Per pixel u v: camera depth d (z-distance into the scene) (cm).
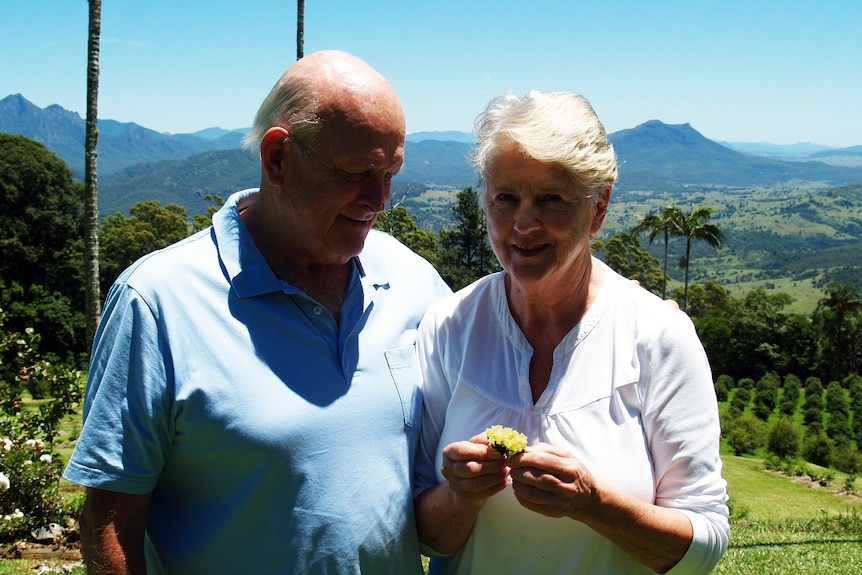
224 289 210
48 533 740
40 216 4569
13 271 4503
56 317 4247
